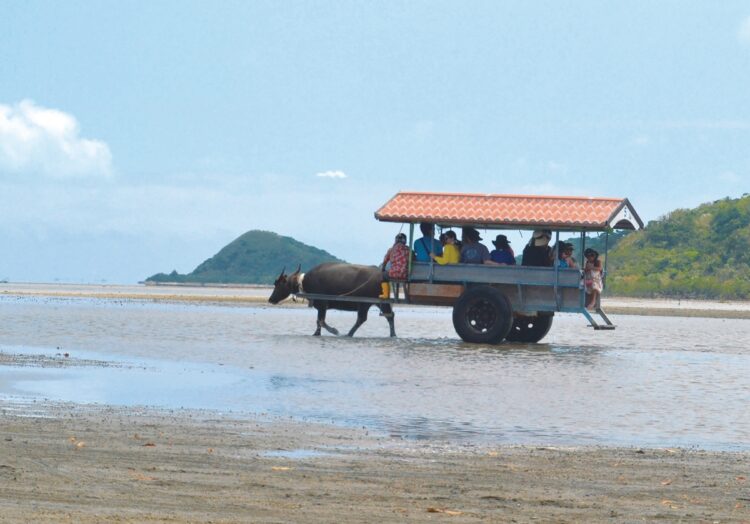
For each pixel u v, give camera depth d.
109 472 13.41
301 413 20.72
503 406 22.31
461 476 14.17
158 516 10.72
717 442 18.11
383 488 13.08
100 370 27.92
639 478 14.34
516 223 38.72
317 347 36.84
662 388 26.02
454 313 39.53
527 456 16.11
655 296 154.75
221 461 14.78
